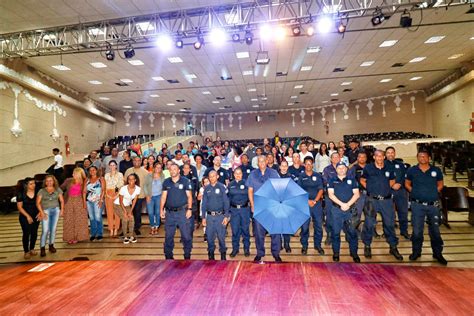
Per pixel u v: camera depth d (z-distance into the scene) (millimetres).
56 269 1462
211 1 7648
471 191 7738
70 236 5496
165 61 12047
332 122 23906
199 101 20891
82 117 17875
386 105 20953
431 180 4031
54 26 8789
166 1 7578
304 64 13078
